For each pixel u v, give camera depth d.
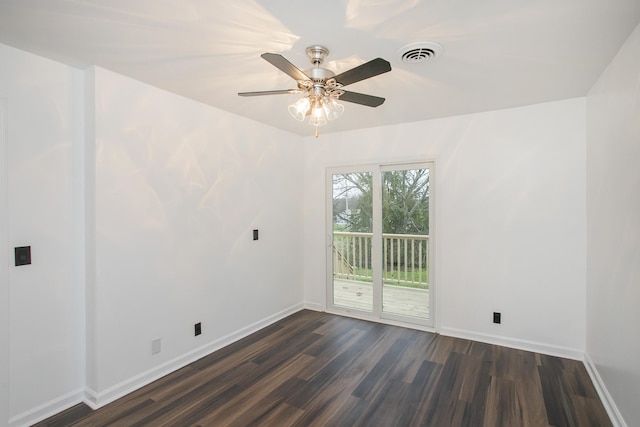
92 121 2.28
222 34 1.83
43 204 2.16
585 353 2.91
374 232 4.01
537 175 3.11
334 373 2.75
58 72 2.21
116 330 2.41
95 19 1.69
